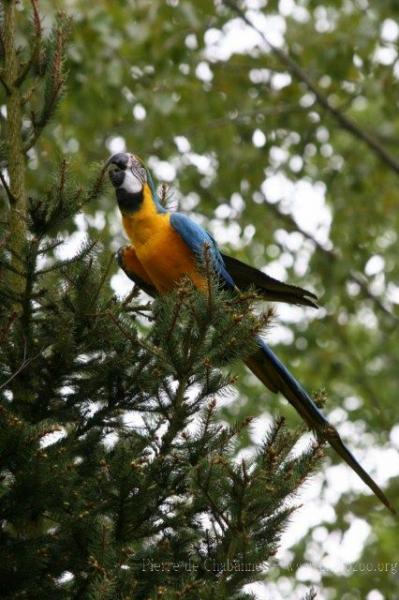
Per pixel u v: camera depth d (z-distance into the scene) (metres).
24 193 9.29
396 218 20.19
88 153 17.91
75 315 8.26
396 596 16.61
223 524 7.80
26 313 8.41
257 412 18.70
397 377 19.94
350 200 19.77
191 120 18.52
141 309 8.87
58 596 7.88
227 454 7.99
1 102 14.51
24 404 8.55
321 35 18.91
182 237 10.08
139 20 17.31
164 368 8.38
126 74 17.05
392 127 20.09
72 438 8.33
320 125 19.77
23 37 13.47
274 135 19.94
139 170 10.39
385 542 17.59
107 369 8.41
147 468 7.94
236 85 19.47
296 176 19.89
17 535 8.23
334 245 19.61
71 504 7.85
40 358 8.44
